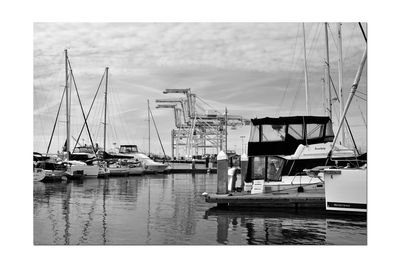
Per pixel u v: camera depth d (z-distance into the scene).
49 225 13.28
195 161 52.25
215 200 15.91
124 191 25.25
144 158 47.00
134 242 11.15
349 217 13.30
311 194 15.07
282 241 11.07
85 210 16.41
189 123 49.84
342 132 16.64
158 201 19.53
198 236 11.64
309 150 16.17
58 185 29.92
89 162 37.97
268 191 16.12
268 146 16.48
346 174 13.20
